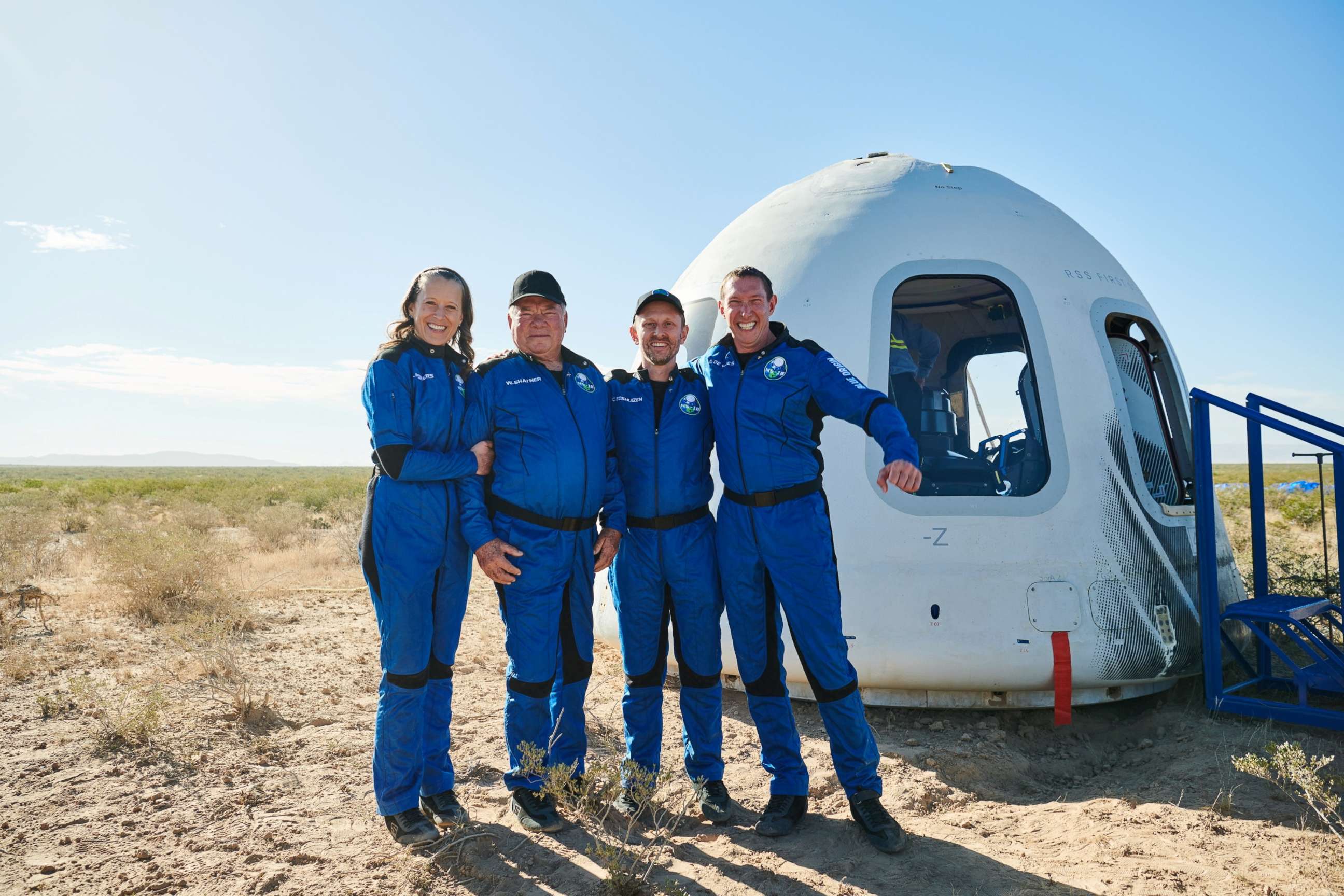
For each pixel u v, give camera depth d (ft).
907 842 10.73
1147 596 15.31
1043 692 15.19
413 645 10.87
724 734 15.24
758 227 18.79
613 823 11.41
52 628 24.25
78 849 10.82
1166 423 17.90
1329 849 9.73
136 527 55.16
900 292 18.76
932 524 15.08
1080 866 9.80
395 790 10.82
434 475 10.66
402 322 11.37
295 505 90.58
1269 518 59.57
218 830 11.41
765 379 11.21
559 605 11.37
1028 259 16.57
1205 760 12.94
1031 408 15.98
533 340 11.25
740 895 9.41
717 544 11.71
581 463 11.21
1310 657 17.97
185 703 17.06
